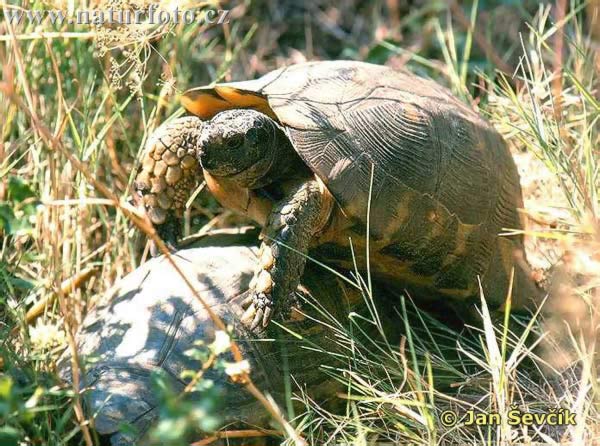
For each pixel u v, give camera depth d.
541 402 5.04
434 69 8.22
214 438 4.60
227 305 4.97
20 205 4.63
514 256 5.81
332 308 5.31
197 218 6.75
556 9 8.36
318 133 5.11
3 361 4.82
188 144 5.54
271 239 4.90
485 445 4.73
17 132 6.36
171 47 7.02
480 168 5.59
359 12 9.27
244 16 8.84
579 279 5.91
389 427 5.04
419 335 5.78
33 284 4.91
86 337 4.98
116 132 6.72
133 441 4.48
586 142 5.89
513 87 7.87
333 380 5.16
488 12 8.83
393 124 5.29
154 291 5.04
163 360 4.74
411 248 5.34
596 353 5.39
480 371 5.41
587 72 7.13
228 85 5.40
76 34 5.49
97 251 5.99
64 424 4.59
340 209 5.13
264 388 4.89
